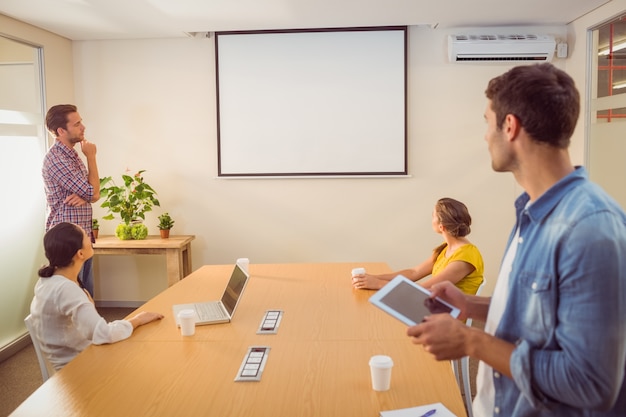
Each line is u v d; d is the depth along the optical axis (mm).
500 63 4957
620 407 1105
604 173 4422
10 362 4113
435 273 3029
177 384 1821
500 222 5133
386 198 5148
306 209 5199
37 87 4715
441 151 5094
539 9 4422
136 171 5254
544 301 1104
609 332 992
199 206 5262
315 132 5105
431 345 1188
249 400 1695
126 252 4805
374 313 2580
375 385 1742
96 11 4230
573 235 1052
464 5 4270
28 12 4211
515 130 1159
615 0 4137
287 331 2340
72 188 3842
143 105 5211
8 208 4312
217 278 3404
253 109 5121
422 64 5035
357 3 4168
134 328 2414
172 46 5148
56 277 2393
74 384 1838
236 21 4648
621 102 4145
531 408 1160
